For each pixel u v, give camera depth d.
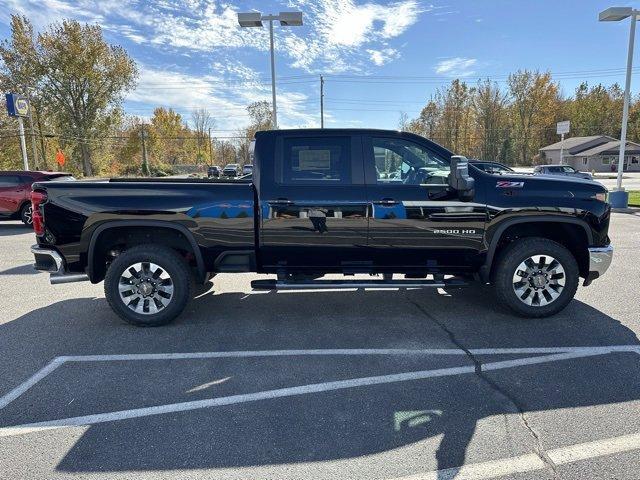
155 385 3.49
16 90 48.09
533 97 70.44
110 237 4.83
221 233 4.61
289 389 3.40
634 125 73.38
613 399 3.19
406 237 4.60
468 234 4.61
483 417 2.99
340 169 4.63
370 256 4.71
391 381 3.51
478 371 3.65
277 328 4.70
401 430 2.85
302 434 2.82
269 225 4.59
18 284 6.69
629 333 4.40
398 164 4.66
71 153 54.62
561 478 2.40
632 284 6.11
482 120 70.88
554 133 71.94
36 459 2.60
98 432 2.87
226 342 4.34
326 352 4.07
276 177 4.62
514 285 4.75
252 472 2.47
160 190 4.59
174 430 2.88
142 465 2.54
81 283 6.75
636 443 2.68
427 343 4.24
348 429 2.87
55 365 3.85
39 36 48.62
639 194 21.73
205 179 5.59
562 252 4.66
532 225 4.90
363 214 4.55
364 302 5.56
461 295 5.81
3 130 45.03
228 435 2.82
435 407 3.12
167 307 4.69
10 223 14.73
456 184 4.18
